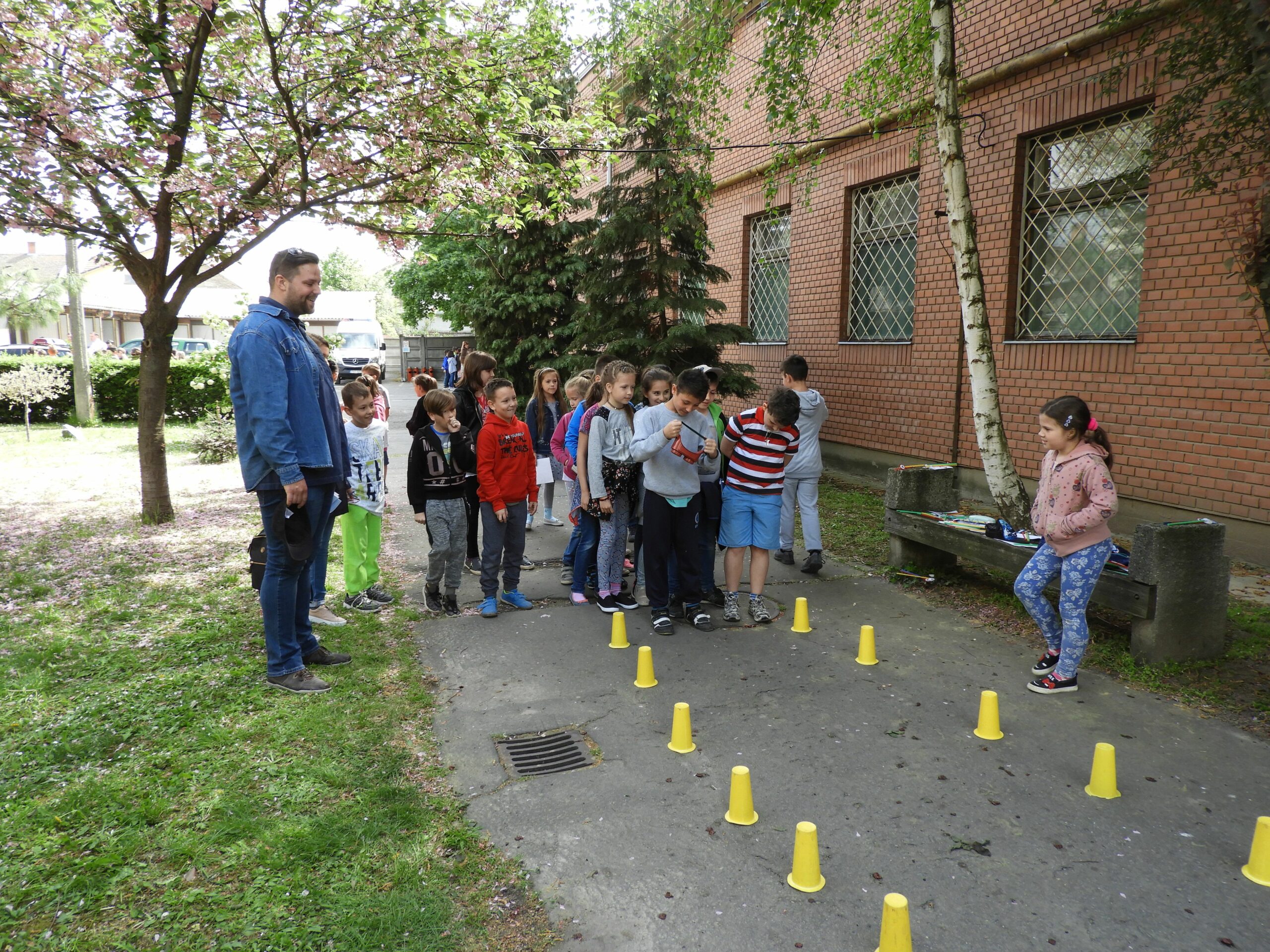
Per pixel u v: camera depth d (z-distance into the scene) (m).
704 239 10.77
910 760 3.61
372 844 2.98
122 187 7.03
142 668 4.62
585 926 2.55
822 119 11.04
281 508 4.21
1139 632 4.54
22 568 6.69
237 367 4.05
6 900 2.66
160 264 7.84
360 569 5.71
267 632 4.34
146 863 2.86
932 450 9.62
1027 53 8.00
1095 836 3.03
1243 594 5.73
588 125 8.27
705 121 10.29
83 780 3.41
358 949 2.45
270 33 6.34
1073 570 4.19
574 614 5.71
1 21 5.99
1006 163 8.35
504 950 2.46
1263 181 4.65
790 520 6.91
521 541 5.80
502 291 16.14
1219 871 2.82
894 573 6.46
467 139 7.45
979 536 5.52
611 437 5.58
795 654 4.93
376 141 7.40
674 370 10.64
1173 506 6.95
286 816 3.15
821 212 11.30
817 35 8.70
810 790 3.36
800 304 11.92
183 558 7.01
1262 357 6.14
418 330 52.28
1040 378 8.12
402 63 6.92
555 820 3.15
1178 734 3.83
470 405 6.54
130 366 18.64
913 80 7.27
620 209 10.49
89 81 6.46
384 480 5.81
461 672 4.66
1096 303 7.68
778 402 5.23
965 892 2.71
